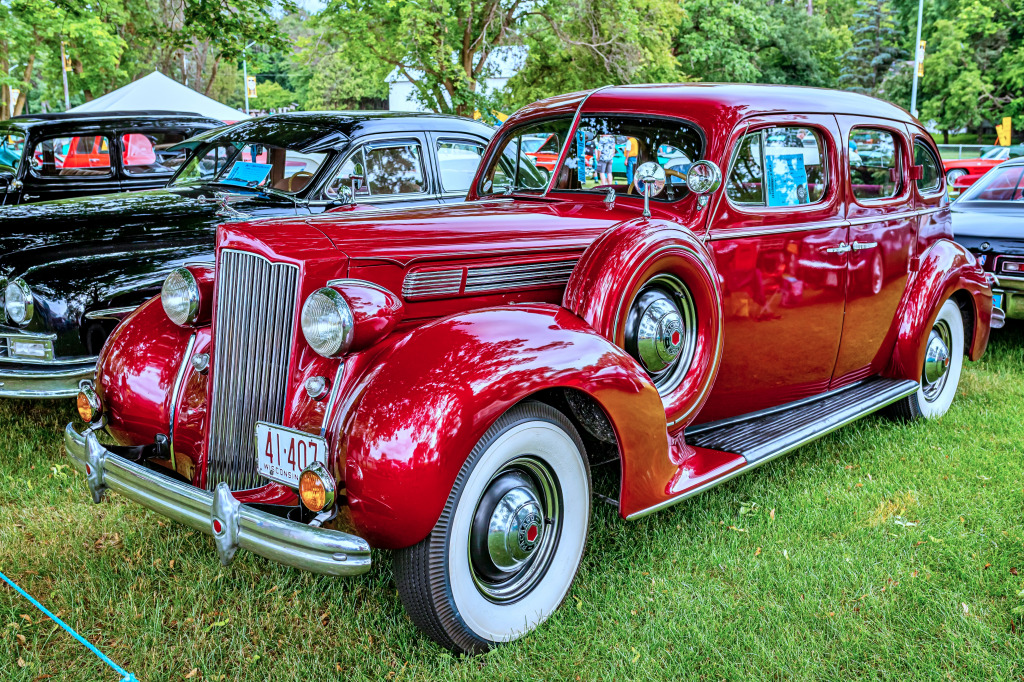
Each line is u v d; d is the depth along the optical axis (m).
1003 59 37.34
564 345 2.70
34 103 46.59
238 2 15.93
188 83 41.75
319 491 2.37
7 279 4.41
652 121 3.69
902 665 2.60
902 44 48.06
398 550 2.53
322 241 2.73
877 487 3.90
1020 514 3.58
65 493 3.85
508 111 21.12
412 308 2.86
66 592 3.00
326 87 54.03
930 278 4.67
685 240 3.19
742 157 3.58
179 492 2.58
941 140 43.94
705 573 3.15
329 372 2.60
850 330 4.25
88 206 5.30
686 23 33.25
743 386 3.80
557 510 2.88
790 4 47.72
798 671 2.57
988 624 2.81
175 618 2.88
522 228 3.24
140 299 4.67
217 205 5.45
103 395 3.24
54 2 16.69
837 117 4.03
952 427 4.78
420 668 2.62
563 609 2.89
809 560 3.21
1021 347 6.64
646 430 2.92
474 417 2.42
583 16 20.17
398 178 6.10
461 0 18.53
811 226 3.86
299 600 2.97
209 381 2.87
